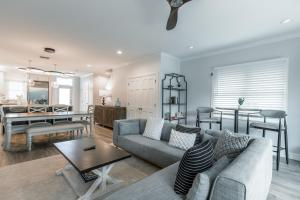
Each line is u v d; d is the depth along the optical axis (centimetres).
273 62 355
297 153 325
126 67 618
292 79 331
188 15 259
